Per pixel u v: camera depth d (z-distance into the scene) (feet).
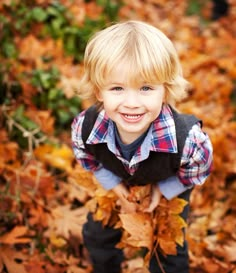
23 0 11.03
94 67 5.19
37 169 8.78
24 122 9.43
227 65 12.42
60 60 10.69
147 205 6.18
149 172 5.71
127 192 6.22
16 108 9.64
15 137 9.34
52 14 11.09
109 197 6.35
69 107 10.07
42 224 8.13
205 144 5.68
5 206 8.20
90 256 7.41
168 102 5.62
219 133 9.91
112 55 4.99
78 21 11.44
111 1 13.33
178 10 15.46
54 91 10.01
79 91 5.98
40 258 7.64
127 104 5.08
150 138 5.50
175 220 6.21
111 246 6.96
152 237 6.23
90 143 5.74
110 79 5.05
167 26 13.83
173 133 5.46
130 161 5.66
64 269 7.48
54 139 9.63
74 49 11.16
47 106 9.97
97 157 5.92
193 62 12.14
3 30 10.40
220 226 8.41
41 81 9.98
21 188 8.45
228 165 9.34
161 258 6.72
